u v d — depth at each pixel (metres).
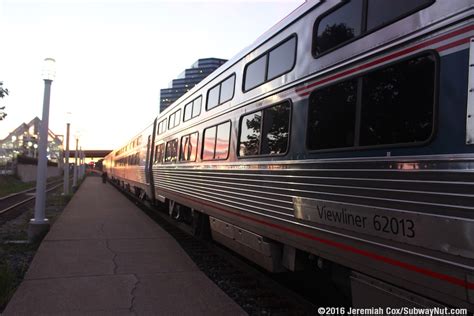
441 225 3.12
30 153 60.56
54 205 19.39
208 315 5.06
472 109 2.97
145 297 5.68
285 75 5.55
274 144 5.74
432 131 3.27
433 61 3.34
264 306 5.68
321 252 4.60
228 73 7.71
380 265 3.71
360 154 4.04
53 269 7.08
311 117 4.91
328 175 4.48
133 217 14.30
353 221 4.06
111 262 7.61
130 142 24.61
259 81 6.38
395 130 3.66
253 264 8.26
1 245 9.49
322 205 4.55
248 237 6.60
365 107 4.04
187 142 10.36
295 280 7.18
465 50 3.08
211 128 8.51
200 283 6.34
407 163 3.47
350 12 4.39
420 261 3.30
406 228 3.44
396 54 3.71
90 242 9.51
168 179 12.34
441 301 3.14
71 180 55.31
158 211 16.14
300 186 5.00
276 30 5.90
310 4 5.09
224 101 7.84
